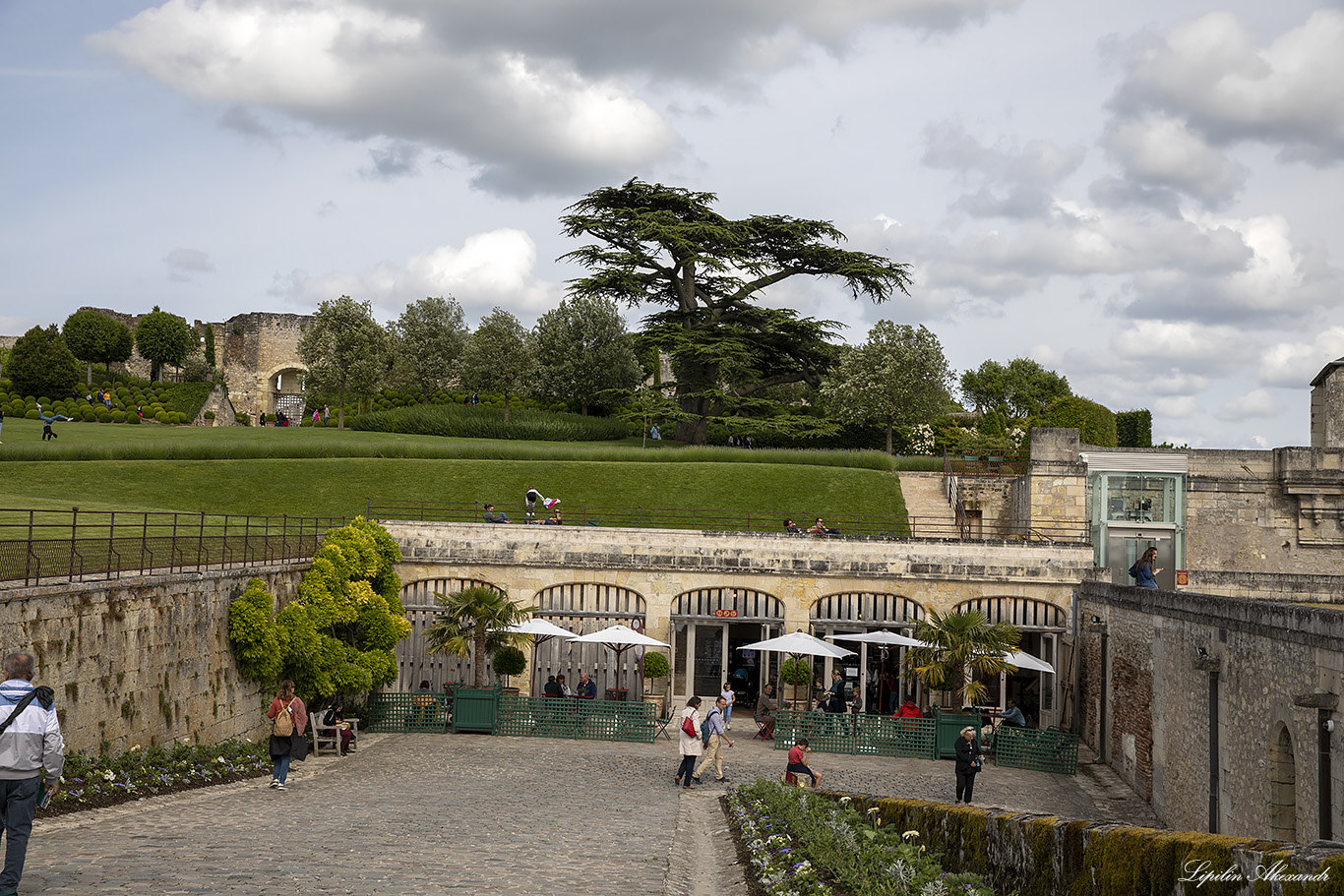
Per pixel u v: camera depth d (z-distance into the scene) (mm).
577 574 32375
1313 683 13930
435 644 28203
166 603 19594
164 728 19469
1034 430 37688
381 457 48125
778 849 12367
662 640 32062
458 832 13727
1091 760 27703
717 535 32250
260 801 16469
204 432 63031
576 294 61000
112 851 10875
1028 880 9250
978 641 26688
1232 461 37750
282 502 42781
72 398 76125
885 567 31844
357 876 10086
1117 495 37688
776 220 61656
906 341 59844
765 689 28922
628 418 58938
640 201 61219
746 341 61000
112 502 40344
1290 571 37312
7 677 8891
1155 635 22328
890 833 12156
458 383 84000
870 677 32281
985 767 26203
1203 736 18859
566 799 18516
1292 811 15156
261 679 23844
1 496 37312
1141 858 7238
